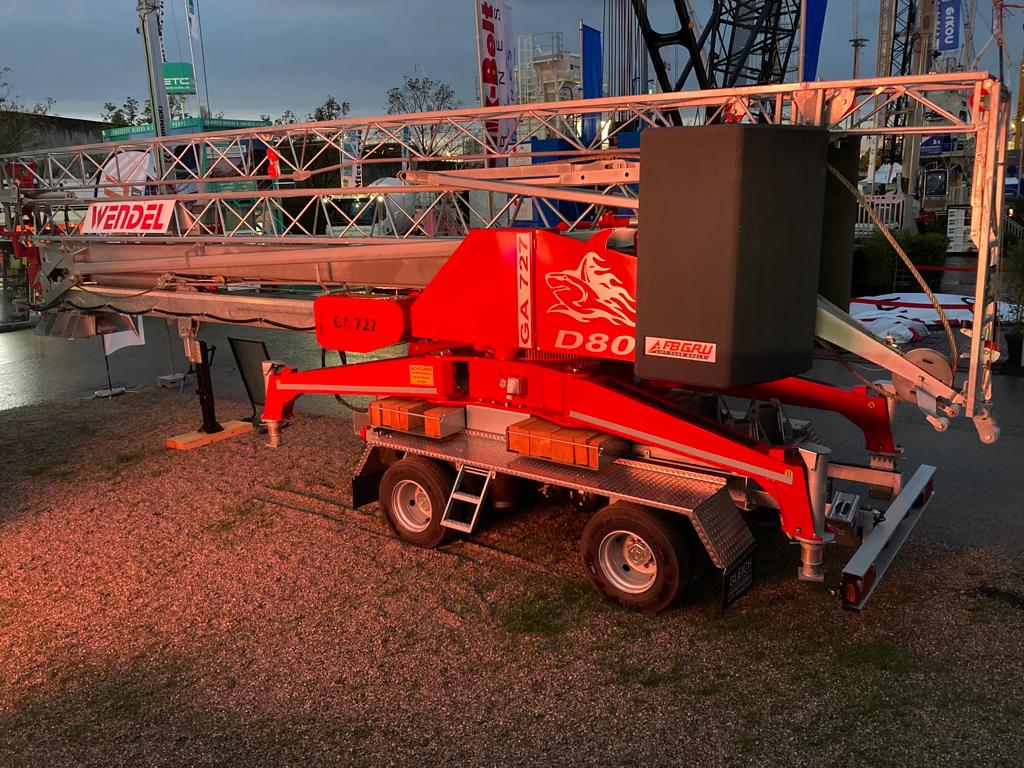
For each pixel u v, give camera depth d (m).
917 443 8.00
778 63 22.80
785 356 4.23
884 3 36.22
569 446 5.07
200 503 7.20
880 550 4.54
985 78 4.20
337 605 5.22
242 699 4.24
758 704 4.00
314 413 10.23
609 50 18.98
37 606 5.40
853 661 4.32
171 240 8.20
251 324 7.79
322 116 34.69
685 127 3.94
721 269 3.96
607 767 3.60
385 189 6.78
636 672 4.33
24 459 8.77
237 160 9.01
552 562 5.70
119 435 9.53
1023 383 10.33
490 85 14.25
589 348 4.88
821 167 4.14
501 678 4.34
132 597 5.46
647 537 4.75
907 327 12.70
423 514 6.13
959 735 3.70
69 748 3.90
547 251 4.92
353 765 3.69
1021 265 11.20
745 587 4.73
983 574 5.24
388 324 5.84
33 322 18.08
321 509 6.93
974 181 4.30
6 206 10.20
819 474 4.41
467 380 5.97
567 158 7.88
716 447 4.70
